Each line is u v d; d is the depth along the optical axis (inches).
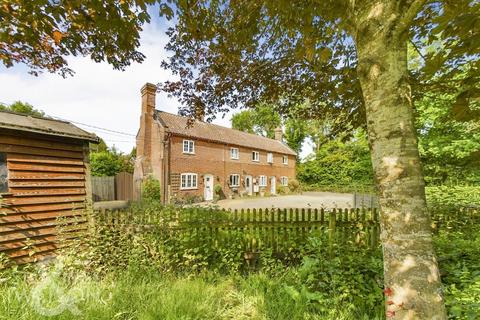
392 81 54.9
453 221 216.7
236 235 185.2
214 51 143.6
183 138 724.0
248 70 158.2
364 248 159.8
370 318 105.0
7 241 163.6
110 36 116.7
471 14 58.3
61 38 109.7
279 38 130.0
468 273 110.4
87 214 190.9
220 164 843.4
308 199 856.9
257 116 1472.7
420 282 51.6
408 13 52.2
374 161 58.2
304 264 137.6
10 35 102.9
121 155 904.9
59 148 197.9
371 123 58.5
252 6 112.0
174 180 689.0
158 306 112.7
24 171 175.8
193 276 156.5
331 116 183.3
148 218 186.2
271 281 139.1
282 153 1162.6
